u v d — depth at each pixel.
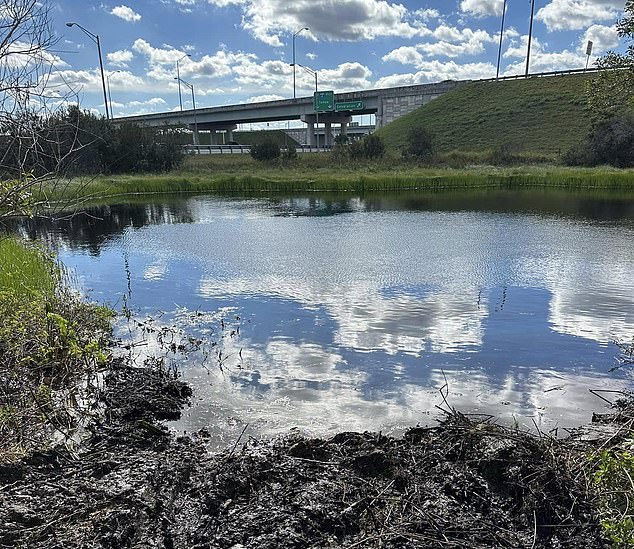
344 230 14.15
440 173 29.67
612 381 4.88
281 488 3.28
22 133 4.96
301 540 2.83
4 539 2.75
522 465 3.35
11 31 4.45
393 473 3.42
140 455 3.70
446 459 3.58
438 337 5.97
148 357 5.51
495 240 12.25
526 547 2.79
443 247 11.43
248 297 7.75
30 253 9.18
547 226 14.37
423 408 4.38
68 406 4.37
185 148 42.50
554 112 46.78
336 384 4.82
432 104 57.72
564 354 5.48
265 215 17.95
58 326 5.17
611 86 8.54
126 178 28.53
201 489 3.25
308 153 45.22
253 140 98.62
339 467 3.50
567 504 3.05
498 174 28.42
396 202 21.30
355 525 2.96
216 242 12.66
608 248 11.12
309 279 8.72
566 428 4.04
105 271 9.77
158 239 13.39
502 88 54.56
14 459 3.50
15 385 4.46
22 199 4.90
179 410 4.40
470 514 3.05
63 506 3.04
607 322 6.43
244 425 4.13
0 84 4.68
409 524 2.95
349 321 6.55
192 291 8.16
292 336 6.07
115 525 2.89
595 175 26.33
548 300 7.34
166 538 2.84
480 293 7.71
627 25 7.82
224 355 5.54
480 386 4.78
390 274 8.95
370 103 65.31
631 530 2.60
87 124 29.33
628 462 2.95
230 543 2.81
